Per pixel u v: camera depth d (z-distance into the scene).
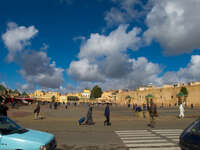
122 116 25.42
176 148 7.82
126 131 12.27
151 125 14.60
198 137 5.20
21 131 6.29
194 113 31.70
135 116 25.19
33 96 123.88
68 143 8.80
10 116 23.31
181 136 5.84
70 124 15.91
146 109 23.31
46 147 5.52
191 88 68.62
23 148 5.29
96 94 130.62
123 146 8.20
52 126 14.64
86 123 15.60
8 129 6.11
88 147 8.07
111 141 9.20
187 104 69.00
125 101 107.81
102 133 11.50
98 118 21.98
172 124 16.05
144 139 9.66
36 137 5.84
